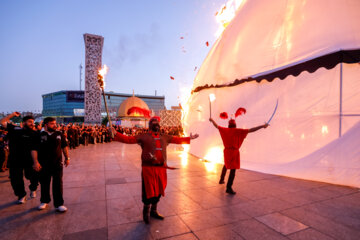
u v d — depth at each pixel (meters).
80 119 112.19
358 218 3.26
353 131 5.22
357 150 5.09
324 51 5.86
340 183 5.09
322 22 6.16
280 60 6.73
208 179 5.61
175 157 9.83
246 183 5.21
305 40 6.33
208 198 4.13
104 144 18.31
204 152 9.10
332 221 3.15
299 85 6.11
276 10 7.22
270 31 7.20
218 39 9.97
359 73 5.35
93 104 45.81
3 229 2.93
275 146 6.42
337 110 5.47
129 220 3.20
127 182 5.37
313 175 5.52
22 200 3.92
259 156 6.77
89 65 45.41
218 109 8.44
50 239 2.67
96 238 2.68
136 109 46.91
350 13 5.90
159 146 3.02
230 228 2.94
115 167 7.40
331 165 5.35
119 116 48.09
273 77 6.55
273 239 2.66
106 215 3.38
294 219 3.22
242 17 8.32
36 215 3.39
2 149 6.77
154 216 3.27
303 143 5.90
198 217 3.29
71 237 2.71
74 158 9.62
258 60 7.21
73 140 13.69
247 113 7.25
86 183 5.28
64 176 6.02
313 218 3.25
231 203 3.87
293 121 6.12
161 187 2.97
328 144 5.48
